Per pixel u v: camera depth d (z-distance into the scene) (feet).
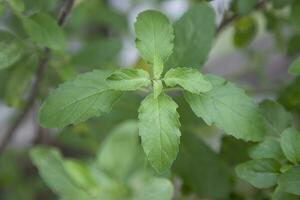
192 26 1.69
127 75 1.51
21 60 1.84
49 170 1.69
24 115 2.11
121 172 1.82
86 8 2.25
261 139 1.53
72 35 2.40
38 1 1.76
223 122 1.52
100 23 2.55
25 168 2.61
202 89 1.50
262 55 2.23
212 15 1.70
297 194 1.48
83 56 1.98
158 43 1.52
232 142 1.72
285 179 1.49
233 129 1.52
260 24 2.32
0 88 2.04
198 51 1.68
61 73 1.86
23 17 1.65
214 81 1.55
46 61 1.85
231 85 1.55
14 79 1.87
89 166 1.85
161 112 1.49
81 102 1.53
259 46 2.32
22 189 2.37
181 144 1.78
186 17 1.69
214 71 2.50
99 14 2.33
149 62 1.52
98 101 1.53
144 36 1.52
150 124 1.48
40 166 1.69
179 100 1.74
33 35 1.63
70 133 2.02
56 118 1.52
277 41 2.05
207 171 1.78
